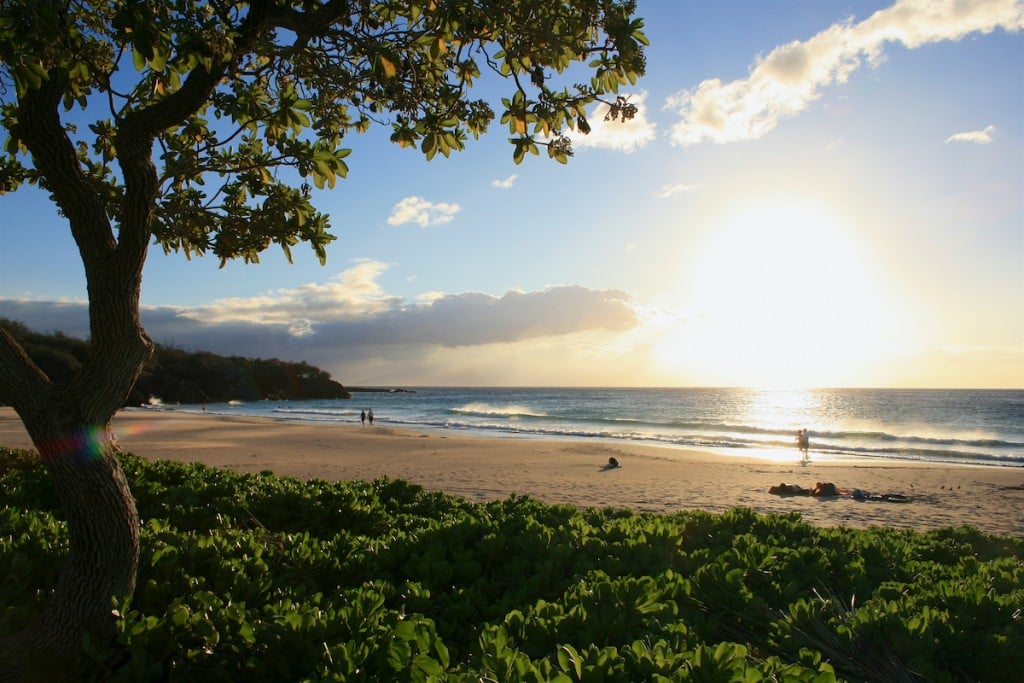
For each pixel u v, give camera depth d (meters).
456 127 3.85
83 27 3.26
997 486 17.19
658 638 2.60
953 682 2.62
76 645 2.70
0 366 2.65
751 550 4.14
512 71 3.62
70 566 2.80
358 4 3.69
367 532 5.57
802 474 19.16
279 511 5.80
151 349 2.96
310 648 2.58
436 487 16.02
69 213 2.85
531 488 15.90
